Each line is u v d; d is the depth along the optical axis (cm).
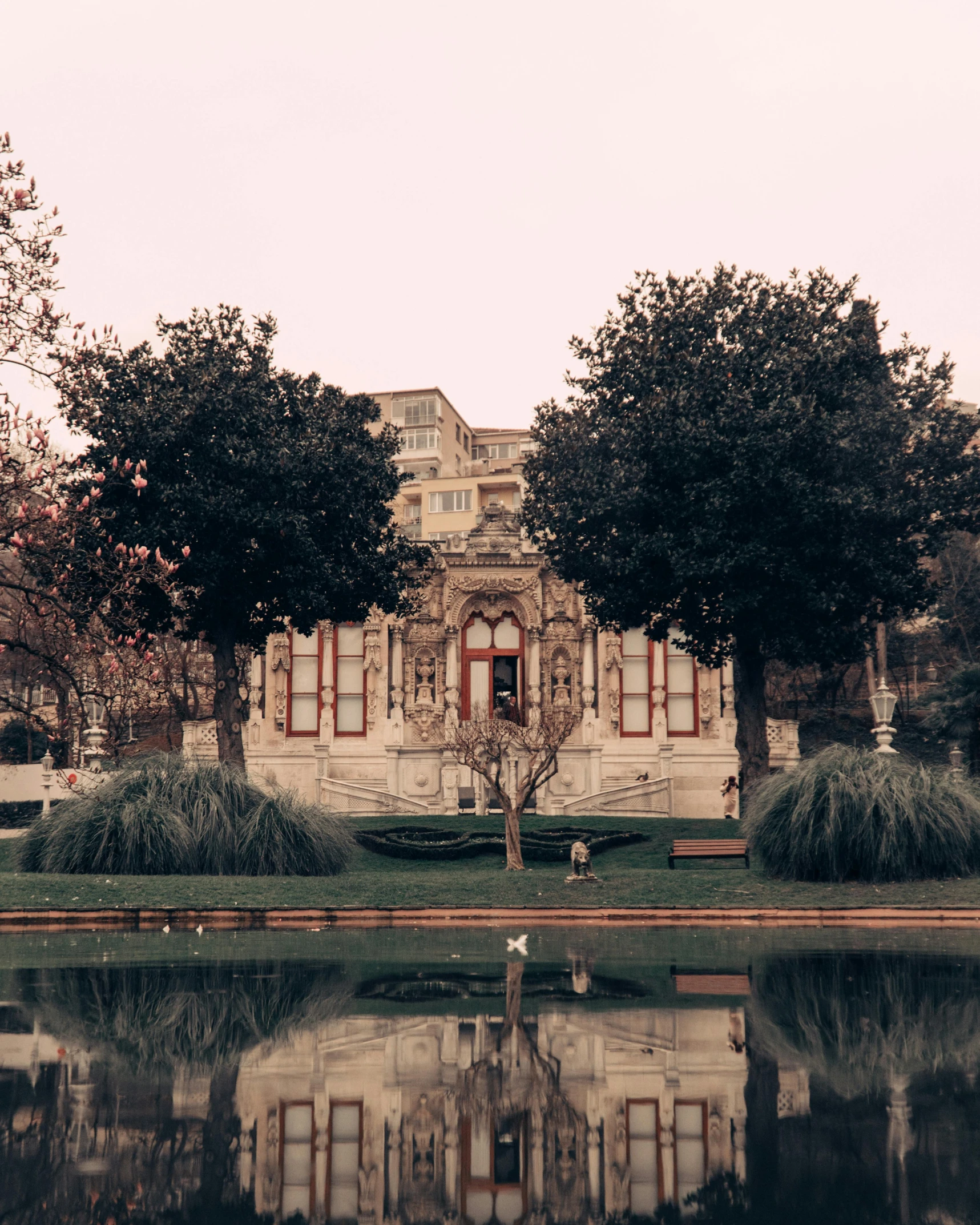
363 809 4253
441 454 9869
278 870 2389
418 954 1447
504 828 3612
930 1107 649
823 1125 611
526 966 1308
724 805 4516
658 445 3089
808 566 3216
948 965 1318
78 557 2747
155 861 2331
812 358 3095
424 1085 704
